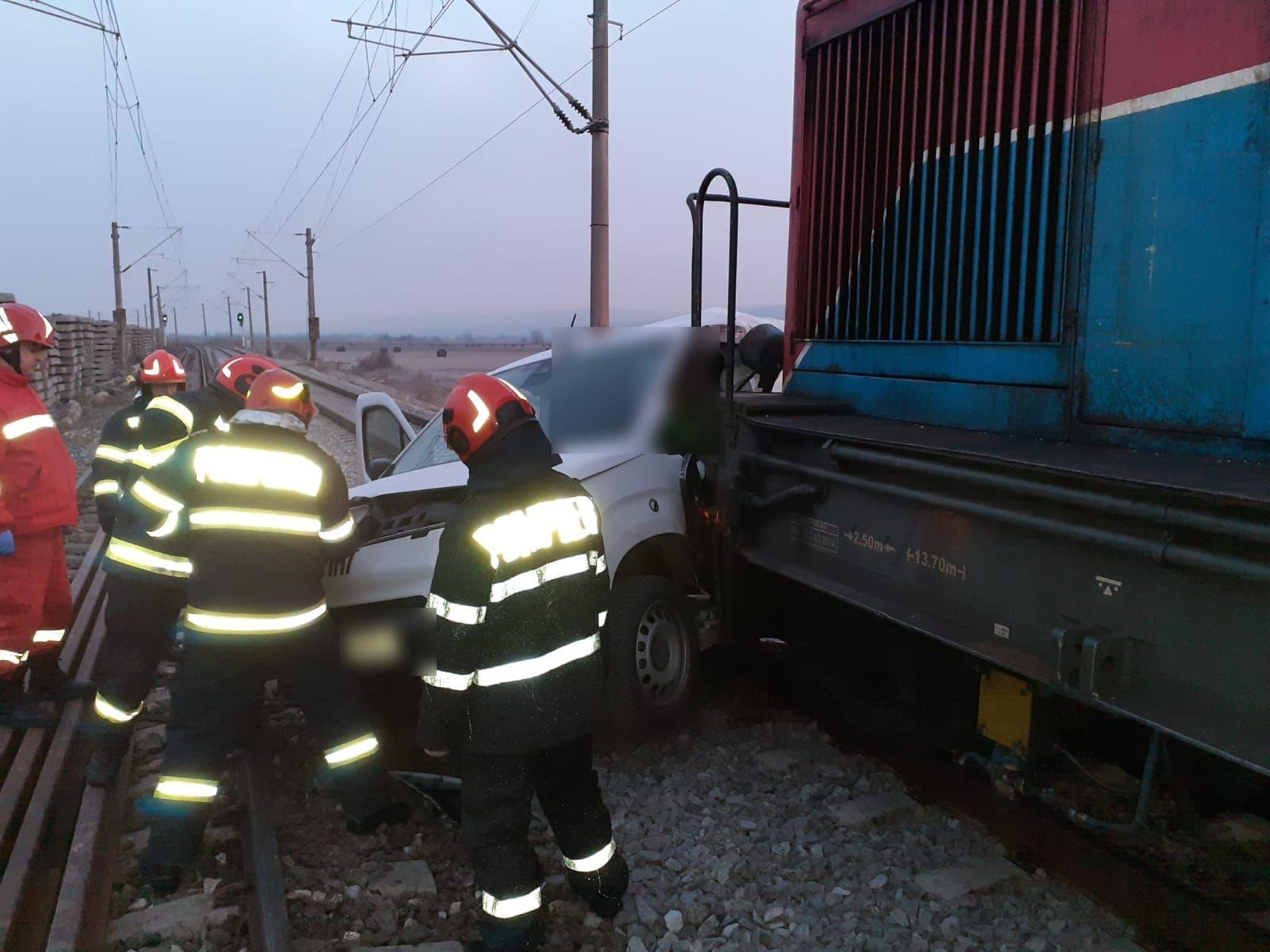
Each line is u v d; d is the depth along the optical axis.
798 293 5.18
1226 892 3.19
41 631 4.88
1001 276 3.69
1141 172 3.07
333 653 3.75
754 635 4.95
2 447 4.39
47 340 4.57
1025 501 2.88
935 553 3.31
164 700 5.17
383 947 3.05
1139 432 3.10
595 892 3.18
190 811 3.38
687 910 3.24
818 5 4.89
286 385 3.72
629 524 4.60
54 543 4.77
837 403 4.80
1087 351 3.29
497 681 2.90
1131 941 2.95
